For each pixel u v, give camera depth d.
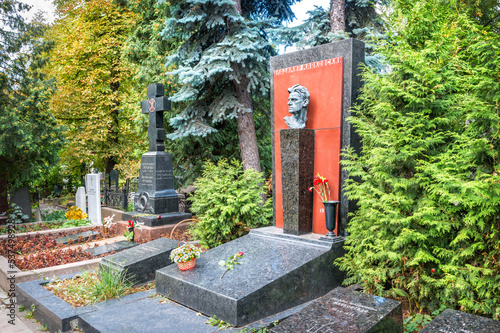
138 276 6.70
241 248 6.60
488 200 4.38
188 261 5.87
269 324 4.80
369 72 5.95
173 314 5.20
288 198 7.00
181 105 14.19
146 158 11.75
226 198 8.18
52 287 6.53
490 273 4.41
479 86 4.62
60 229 11.43
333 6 14.07
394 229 5.40
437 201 5.14
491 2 8.81
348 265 6.11
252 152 13.03
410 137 5.31
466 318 3.78
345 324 3.73
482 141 4.54
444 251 4.91
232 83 12.96
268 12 14.85
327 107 7.01
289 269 5.50
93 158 21.70
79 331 5.16
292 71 7.66
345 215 6.80
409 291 5.36
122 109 20.06
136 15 18.55
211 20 11.36
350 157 6.42
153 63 15.98
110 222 11.38
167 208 11.42
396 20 6.08
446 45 5.64
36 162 14.20
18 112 13.03
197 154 14.70
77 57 20.30
